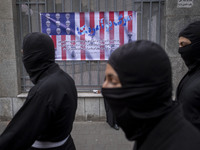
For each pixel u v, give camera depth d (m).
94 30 4.30
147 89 0.76
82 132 4.05
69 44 4.37
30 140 1.42
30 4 4.36
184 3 4.02
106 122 4.48
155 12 4.28
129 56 0.77
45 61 1.62
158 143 0.77
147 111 0.81
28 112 1.42
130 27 4.25
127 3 4.27
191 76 1.68
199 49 1.66
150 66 0.76
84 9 4.33
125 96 0.79
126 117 0.83
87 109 4.49
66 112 1.56
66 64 4.49
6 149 1.37
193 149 0.71
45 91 1.46
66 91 1.58
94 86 4.53
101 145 3.57
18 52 4.45
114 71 0.82
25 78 4.54
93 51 4.37
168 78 0.80
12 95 4.42
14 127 1.41
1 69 4.34
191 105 1.39
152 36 4.34
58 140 1.59
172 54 4.18
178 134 0.75
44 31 4.34
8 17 4.17
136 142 0.90
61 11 4.38
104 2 4.29
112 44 4.32
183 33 1.72
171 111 0.81
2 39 4.24
